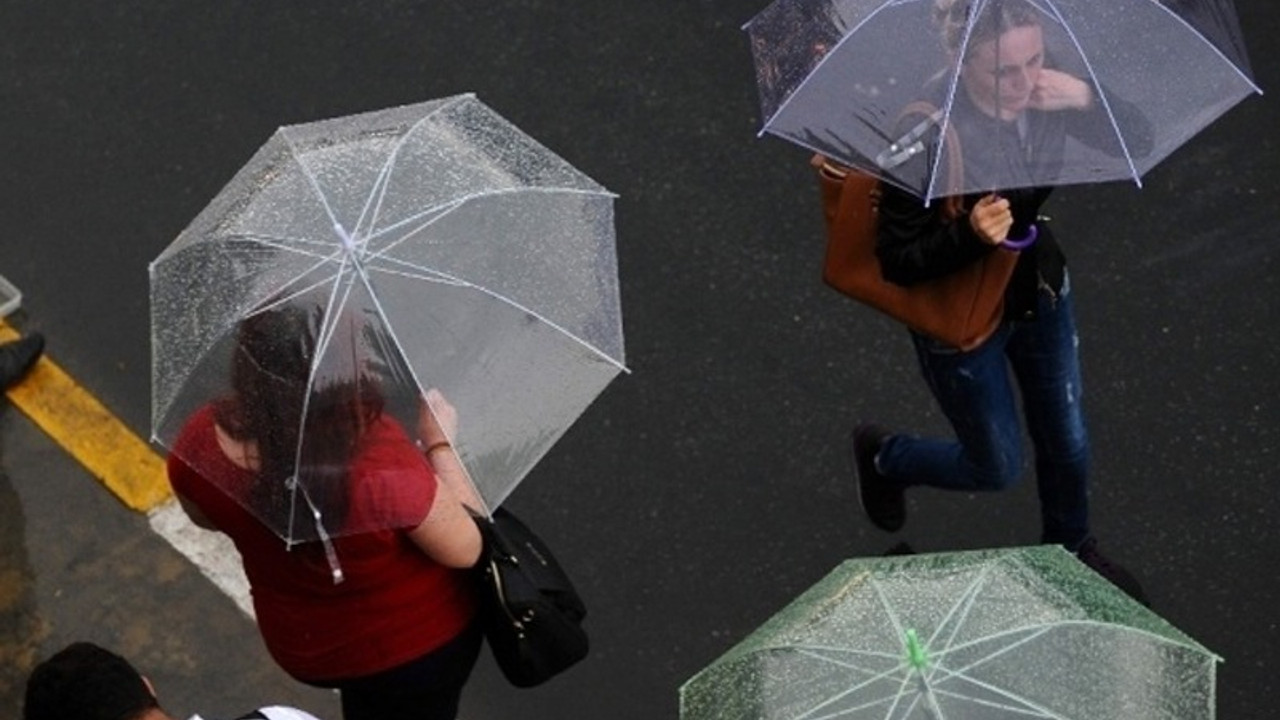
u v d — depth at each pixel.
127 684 5.14
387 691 6.22
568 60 9.71
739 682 5.04
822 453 8.38
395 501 5.54
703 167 9.28
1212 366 8.46
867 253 6.64
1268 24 9.43
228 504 5.80
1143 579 7.94
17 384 8.76
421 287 5.60
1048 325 6.90
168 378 5.63
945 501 8.19
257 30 9.91
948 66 6.09
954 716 4.75
